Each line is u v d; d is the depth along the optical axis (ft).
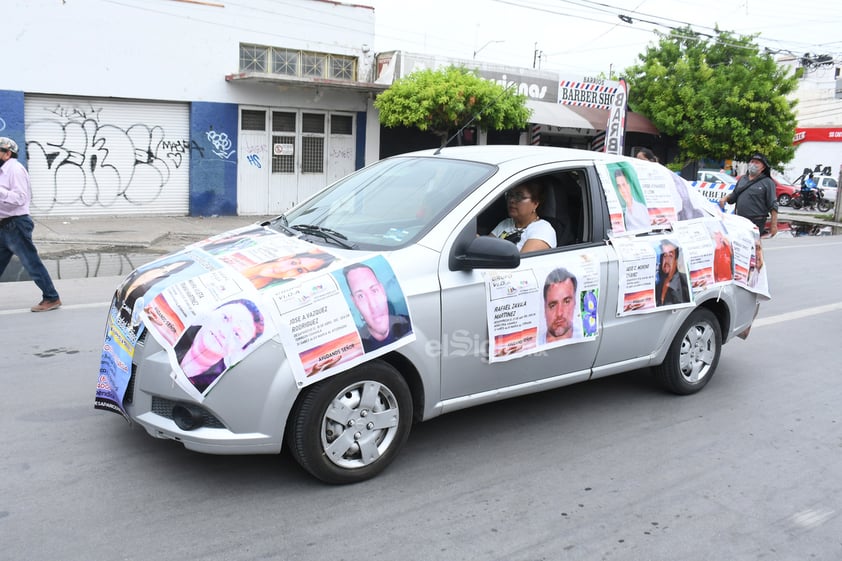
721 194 71.82
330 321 11.61
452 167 14.98
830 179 111.55
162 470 12.81
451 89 59.93
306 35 64.03
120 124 56.85
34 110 53.52
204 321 11.15
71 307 24.84
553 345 14.42
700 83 84.79
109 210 57.67
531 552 10.80
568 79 80.38
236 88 61.00
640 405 17.20
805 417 16.83
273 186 64.44
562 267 14.48
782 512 12.32
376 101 63.82
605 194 15.66
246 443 11.30
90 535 10.68
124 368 11.95
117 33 55.16
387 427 12.68
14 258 33.88
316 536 10.93
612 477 13.38
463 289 13.05
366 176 16.22
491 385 13.91
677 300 16.66
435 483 12.83
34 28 52.16
